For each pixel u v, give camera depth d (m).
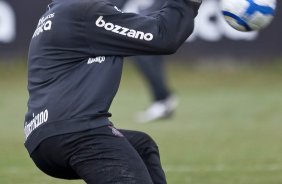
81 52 17.00
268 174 27.20
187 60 60.66
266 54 59.88
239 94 53.28
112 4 17.28
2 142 36.03
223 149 33.09
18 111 47.03
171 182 26.03
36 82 17.28
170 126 40.72
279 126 39.88
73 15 17.03
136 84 59.47
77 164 16.56
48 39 17.25
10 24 59.25
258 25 17.97
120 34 16.88
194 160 30.44
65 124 16.62
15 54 59.97
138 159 16.64
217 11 58.78
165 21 17.03
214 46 59.88
